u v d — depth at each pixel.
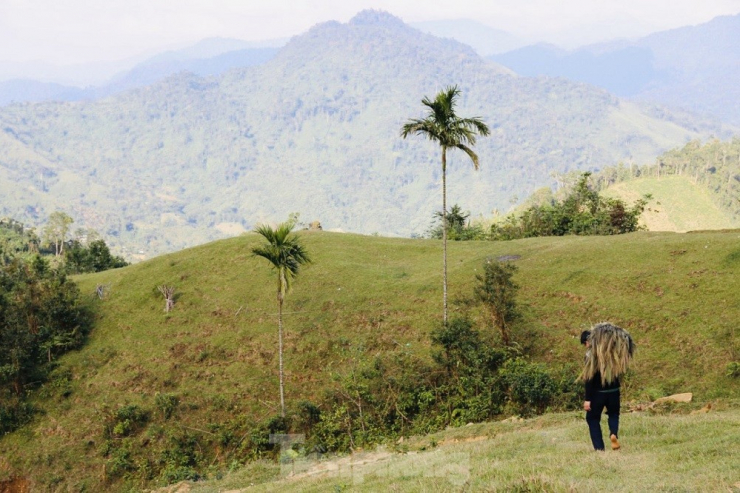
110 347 56.06
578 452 12.64
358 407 39.34
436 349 43.72
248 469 33.25
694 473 9.69
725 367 33.78
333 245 69.50
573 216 87.44
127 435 44.94
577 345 40.84
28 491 42.34
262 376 48.19
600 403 12.16
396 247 68.19
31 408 48.94
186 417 45.22
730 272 42.31
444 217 42.91
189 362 52.28
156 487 38.91
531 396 34.69
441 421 36.28
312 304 56.25
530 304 46.81
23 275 66.94
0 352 51.50
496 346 40.25
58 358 55.12
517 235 89.38
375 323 50.44
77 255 100.19
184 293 63.41
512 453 14.29
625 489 9.05
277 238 42.12
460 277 53.91
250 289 61.62
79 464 43.25
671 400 26.05
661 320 40.06
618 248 52.00
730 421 14.45
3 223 198.62
